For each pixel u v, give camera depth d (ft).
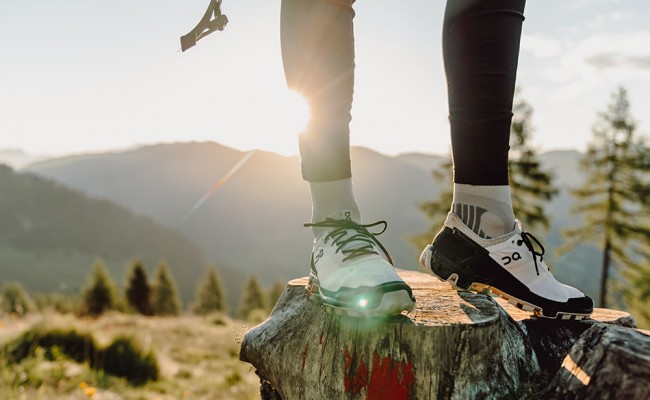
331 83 4.19
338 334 4.21
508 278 4.50
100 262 104.12
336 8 4.15
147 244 484.74
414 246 54.60
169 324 44.21
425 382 3.85
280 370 4.80
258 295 128.98
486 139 4.20
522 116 55.77
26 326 21.30
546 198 54.60
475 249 4.49
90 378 17.29
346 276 3.90
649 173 61.87
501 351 4.09
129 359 21.38
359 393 4.03
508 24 4.03
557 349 4.68
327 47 4.16
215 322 52.19
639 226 59.98
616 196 62.08
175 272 434.71
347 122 4.37
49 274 378.73
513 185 55.67
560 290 4.53
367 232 4.30
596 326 3.57
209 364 28.68
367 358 4.02
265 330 5.32
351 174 4.51
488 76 4.05
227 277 439.63
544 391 3.60
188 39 4.69
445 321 3.93
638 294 58.13
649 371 2.93
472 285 4.74
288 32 4.28
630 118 62.39
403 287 3.72
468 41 4.07
